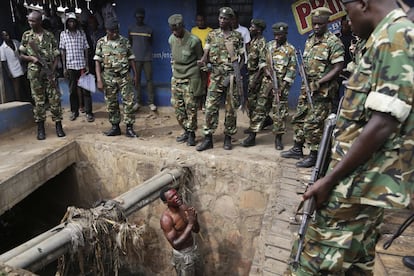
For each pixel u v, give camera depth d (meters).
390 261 2.94
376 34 1.41
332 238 1.61
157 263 5.93
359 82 1.46
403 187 1.46
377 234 1.77
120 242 4.29
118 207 4.42
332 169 1.55
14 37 8.14
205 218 5.36
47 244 3.65
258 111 5.32
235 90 5.01
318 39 4.31
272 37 7.25
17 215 6.77
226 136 5.33
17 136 6.25
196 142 5.74
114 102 5.97
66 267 4.12
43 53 5.68
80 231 3.94
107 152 5.82
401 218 3.59
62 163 5.75
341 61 4.18
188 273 5.02
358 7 1.46
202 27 7.14
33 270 3.48
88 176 6.08
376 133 1.36
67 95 8.30
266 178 4.82
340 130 1.55
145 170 5.57
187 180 5.26
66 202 6.40
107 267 4.91
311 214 1.60
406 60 1.31
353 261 1.71
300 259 1.72
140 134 6.27
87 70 6.96
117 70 5.73
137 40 7.34
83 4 7.68
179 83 5.35
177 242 4.88
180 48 5.19
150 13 7.66
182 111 5.53
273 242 3.27
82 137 6.16
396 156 1.45
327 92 4.34
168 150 5.41
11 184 4.66
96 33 7.52
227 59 4.90
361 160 1.43
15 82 7.77
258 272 3.16
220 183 5.14
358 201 1.51
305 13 6.95
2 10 7.84
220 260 5.43
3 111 6.12
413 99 1.36
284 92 5.07
